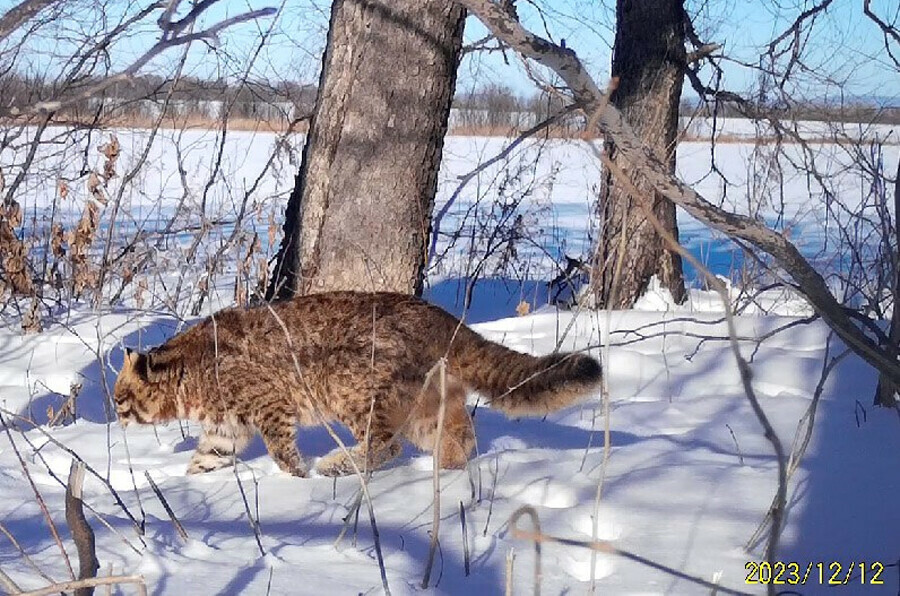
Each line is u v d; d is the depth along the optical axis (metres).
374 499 4.68
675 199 3.13
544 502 4.71
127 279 9.55
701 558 3.93
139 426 6.29
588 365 5.05
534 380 5.18
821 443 5.72
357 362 5.35
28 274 8.91
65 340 8.64
